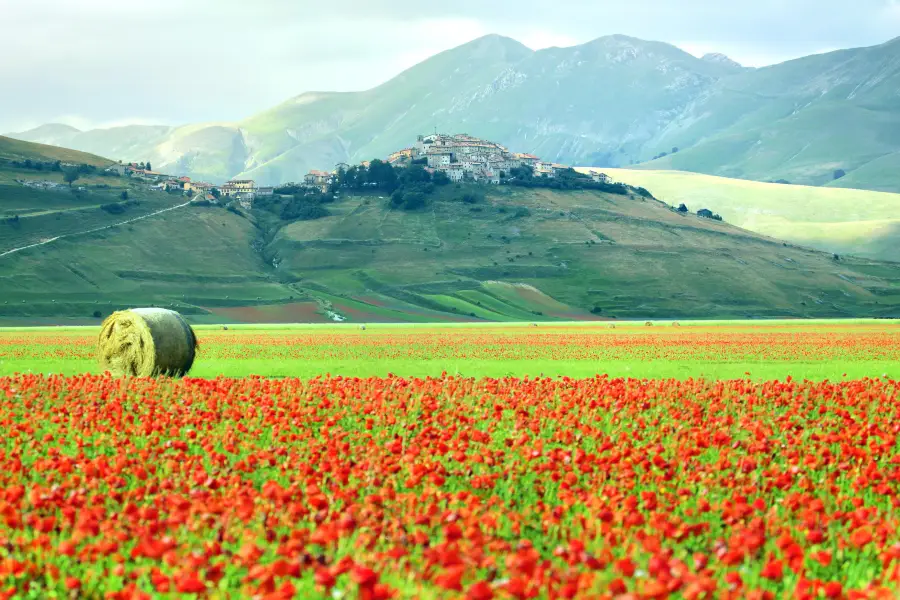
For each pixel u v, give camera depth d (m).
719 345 75.56
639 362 59.47
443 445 18.70
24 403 27.09
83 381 31.09
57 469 16.45
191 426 23.30
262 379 34.62
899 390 32.81
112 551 11.75
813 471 18.56
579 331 108.12
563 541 13.45
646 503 14.62
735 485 16.69
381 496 14.48
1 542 12.01
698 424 24.55
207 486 14.98
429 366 54.06
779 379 45.38
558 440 21.17
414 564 11.78
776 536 13.91
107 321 43.97
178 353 43.34
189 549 12.45
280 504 13.92
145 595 9.91
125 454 17.72
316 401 28.19
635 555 11.95
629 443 21.39
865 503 16.59
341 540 12.38
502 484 16.94
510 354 66.75
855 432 22.11
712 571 11.31
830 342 79.44
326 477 16.47
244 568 12.11
